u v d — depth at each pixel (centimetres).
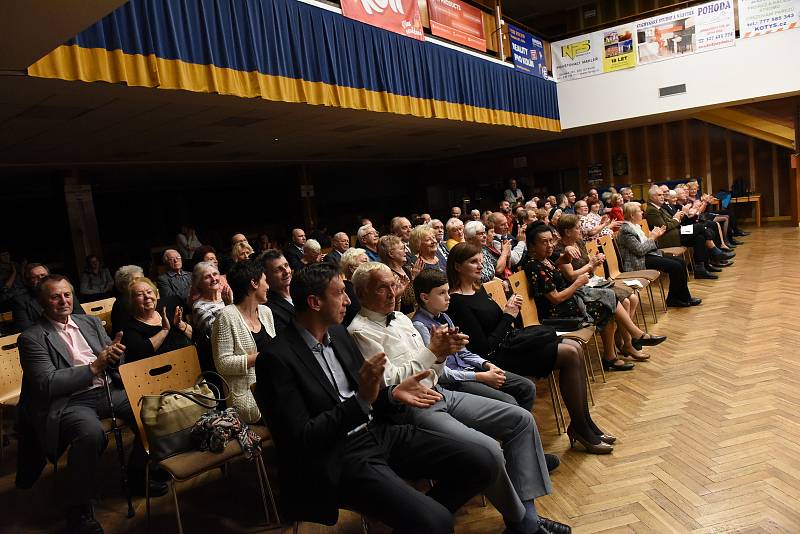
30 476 252
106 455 312
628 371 369
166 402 220
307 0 538
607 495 227
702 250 633
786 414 277
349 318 324
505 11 1355
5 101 419
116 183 1016
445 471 189
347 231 1446
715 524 201
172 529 229
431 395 176
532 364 266
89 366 232
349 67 587
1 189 893
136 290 287
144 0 398
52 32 273
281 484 174
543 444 279
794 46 850
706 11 912
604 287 382
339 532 221
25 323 383
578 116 1054
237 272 264
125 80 384
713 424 277
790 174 1106
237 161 969
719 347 390
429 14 736
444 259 466
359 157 1182
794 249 737
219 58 454
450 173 1476
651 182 1189
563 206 868
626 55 991
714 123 1126
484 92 841
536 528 203
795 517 200
